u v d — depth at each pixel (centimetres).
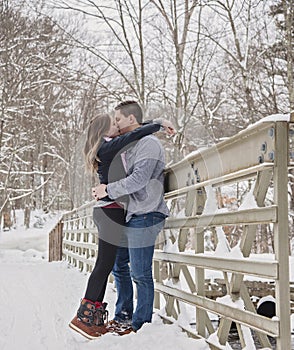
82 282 679
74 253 942
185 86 1377
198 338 316
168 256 376
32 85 1817
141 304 360
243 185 1080
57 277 768
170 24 1316
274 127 234
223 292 447
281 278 226
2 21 1700
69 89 1644
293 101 1137
